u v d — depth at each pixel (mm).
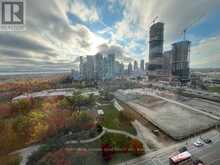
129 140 54750
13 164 43969
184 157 40031
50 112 76375
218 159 42812
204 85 182500
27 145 55250
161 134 61188
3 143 54125
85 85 172875
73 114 71875
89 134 59938
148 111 93875
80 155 46656
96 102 112812
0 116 75250
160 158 44750
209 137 56656
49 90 144125
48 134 59688
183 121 75062
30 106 87938
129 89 178500
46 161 43344
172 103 112875
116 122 71938
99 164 42906
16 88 126000
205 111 92000
